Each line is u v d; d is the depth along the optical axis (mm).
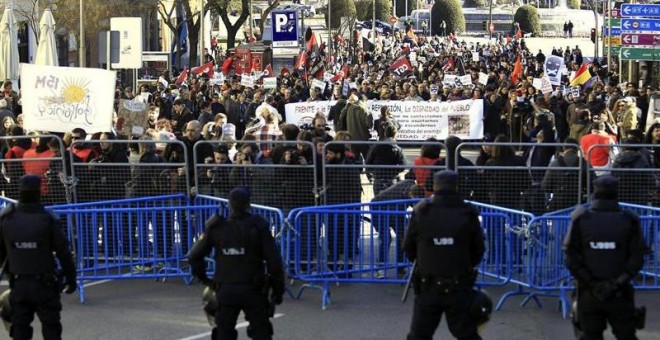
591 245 8703
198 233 12805
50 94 14867
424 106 23125
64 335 10609
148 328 10867
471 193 13602
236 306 8898
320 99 29562
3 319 9164
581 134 21797
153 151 14266
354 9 94438
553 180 13594
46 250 9031
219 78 36750
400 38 98562
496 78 43719
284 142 13445
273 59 55250
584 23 122938
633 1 45062
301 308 11703
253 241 8820
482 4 137625
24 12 38250
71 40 48406
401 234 12242
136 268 12836
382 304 11852
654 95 25328
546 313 11531
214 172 13609
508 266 11711
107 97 14867
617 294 8625
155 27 65188
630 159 13734
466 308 8789
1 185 14125
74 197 13938
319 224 12148
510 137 27078
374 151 14562
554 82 35500
